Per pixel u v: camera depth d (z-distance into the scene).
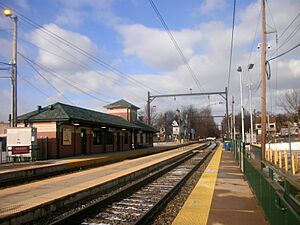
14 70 24.17
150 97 50.16
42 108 27.92
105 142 34.91
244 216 8.27
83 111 32.50
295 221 4.32
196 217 8.26
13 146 22.67
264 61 19.34
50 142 25.67
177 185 13.52
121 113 49.53
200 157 33.47
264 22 19.28
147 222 8.38
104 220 8.68
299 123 51.91
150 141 55.66
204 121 125.31
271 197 6.46
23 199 9.98
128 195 12.20
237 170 19.56
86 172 17.72
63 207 10.11
